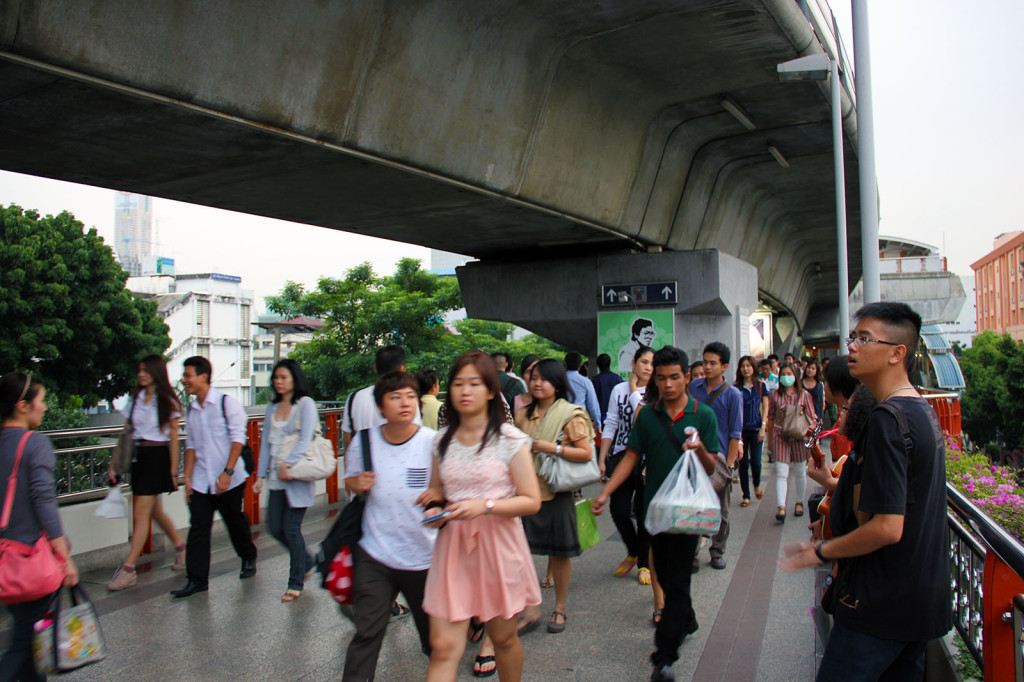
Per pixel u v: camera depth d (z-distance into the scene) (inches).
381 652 179.9
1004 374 1643.7
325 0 248.7
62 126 251.1
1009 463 1706.4
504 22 318.7
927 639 94.8
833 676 99.3
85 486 260.1
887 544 92.3
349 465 146.3
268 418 221.6
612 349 527.2
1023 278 2719.0
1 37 186.1
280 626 195.5
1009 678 112.7
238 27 231.8
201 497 224.2
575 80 384.2
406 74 292.0
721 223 667.4
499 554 125.6
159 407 231.0
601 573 246.1
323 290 901.2
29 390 144.1
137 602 215.6
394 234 490.3
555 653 176.2
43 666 139.0
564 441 189.3
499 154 355.9
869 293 332.5
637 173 477.1
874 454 93.7
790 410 324.2
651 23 338.3
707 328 521.0
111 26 203.9
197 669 168.6
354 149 289.1
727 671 166.2
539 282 558.9
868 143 331.0
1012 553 98.2
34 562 135.6
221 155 288.2
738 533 306.8
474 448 127.7
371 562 142.3
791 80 373.7
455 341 892.0
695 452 162.9
